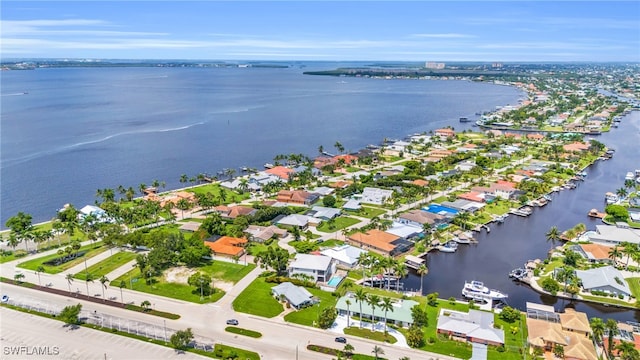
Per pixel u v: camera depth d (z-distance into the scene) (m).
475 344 138.12
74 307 149.00
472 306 161.62
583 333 142.25
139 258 181.00
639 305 163.12
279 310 157.50
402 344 138.50
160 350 134.12
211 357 131.25
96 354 131.62
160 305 160.38
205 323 148.88
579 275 182.12
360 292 151.50
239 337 141.12
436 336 143.00
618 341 137.25
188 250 189.88
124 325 147.00
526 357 132.62
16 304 159.75
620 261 196.62
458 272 194.12
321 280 180.25
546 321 147.75
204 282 166.62
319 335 142.88
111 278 180.00
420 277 189.50
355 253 198.50
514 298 172.88
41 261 195.88
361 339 140.88
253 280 179.25
